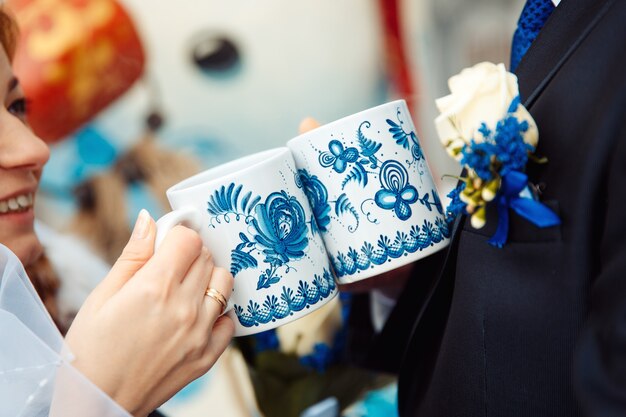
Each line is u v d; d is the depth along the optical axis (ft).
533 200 2.45
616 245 2.11
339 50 6.41
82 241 5.71
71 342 2.48
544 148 2.50
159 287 2.50
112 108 5.87
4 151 3.02
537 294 2.50
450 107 2.50
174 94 6.07
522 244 2.55
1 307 2.62
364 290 3.97
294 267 2.76
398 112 2.91
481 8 6.77
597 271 2.33
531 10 2.99
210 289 2.64
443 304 3.10
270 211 2.71
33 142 3.11
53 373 2.44
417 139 3.00
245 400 5.27
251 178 2.68
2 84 3.11
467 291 2.73
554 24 2.64
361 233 2.88
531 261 2.52
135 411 2.54
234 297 2.76
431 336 3.20
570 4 2.60
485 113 2.45
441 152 6.73
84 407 2.40
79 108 5.74
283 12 6.19
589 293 2.34
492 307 2.62
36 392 2.46
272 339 4.47
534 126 2.46
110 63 5.78
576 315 2.37
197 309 2.58
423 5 6.60
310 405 4.52
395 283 3.95
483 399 2.68
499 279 2.62
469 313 2.71
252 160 3.01
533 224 2.51
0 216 3.10
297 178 2.84
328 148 2.87
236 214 2.69
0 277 2.73
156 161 6.05
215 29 6.07
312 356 4.49
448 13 6.69
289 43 6.26
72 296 5.32
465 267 2.75
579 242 2.33
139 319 2.48
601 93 2.33
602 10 2.46
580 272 2.34
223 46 6.11
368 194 2.85
